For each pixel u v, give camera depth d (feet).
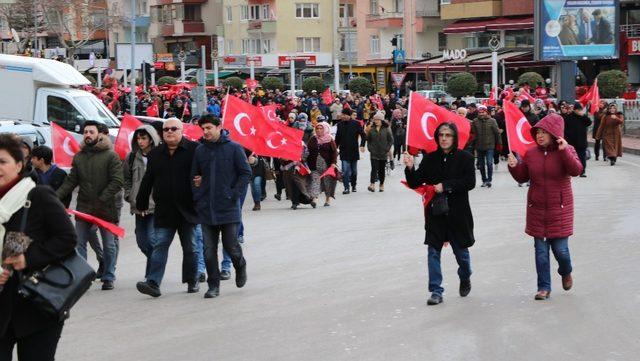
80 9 273.33
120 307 38.17
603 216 61.46
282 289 40.83
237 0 323.78
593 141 146.51
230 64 316.60
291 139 71.05
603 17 165.99
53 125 49.60
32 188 22.00
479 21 243.40
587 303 35.86
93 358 30.27
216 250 39.55
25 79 98.32
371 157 85.92
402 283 41.16
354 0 310.45
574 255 46.78
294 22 306.96
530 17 230.48
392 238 55.47
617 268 42.86
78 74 100.78
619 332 31.45
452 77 202.28
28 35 267.80
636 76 216.33
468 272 37.32
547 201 36.35
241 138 58.29
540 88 163.84
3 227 21.81
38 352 21.93
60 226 21.91
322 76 303.68
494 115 110.52
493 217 63.21
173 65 322.14
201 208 39.27
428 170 36.47
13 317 21.74
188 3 339.16
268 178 74.43
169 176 39.70
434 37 264.93
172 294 40.68
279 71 303.07
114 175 41.86
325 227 61.72
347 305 36.88
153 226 42.80
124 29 368.68
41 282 21.62
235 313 36.27
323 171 74.69
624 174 94.48
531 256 46.91
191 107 142.82
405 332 32.17
